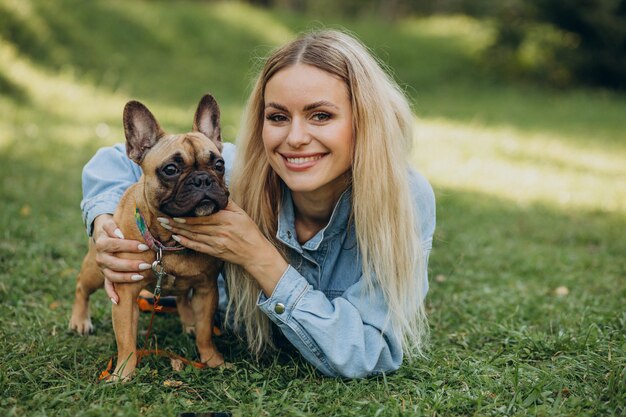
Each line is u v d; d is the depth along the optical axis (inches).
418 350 123.5
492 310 154.9
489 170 360.2
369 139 110.5
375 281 115.6
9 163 278.5
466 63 807.7
